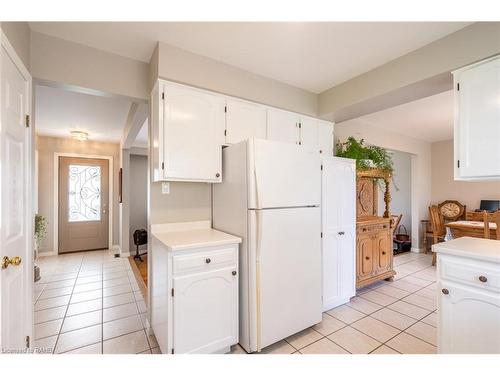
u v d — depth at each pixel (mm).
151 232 2096
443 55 1810
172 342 1564
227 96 2215
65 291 3047
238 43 1918
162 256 1724
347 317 2389
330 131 2984
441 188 5363
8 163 1258
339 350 1871
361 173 3141
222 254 1759
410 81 2008
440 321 1510
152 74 2047
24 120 1529
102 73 1980
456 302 1440
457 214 4926
